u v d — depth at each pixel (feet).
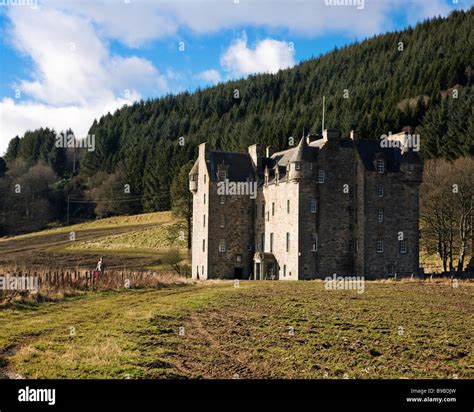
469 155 366.02
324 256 237.86
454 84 532.73
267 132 497.05
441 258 294.46
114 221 509.76
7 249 397.19
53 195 567.18
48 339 92.89
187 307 132.16
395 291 167.94
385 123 464.65
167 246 390.21
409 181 242.37
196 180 284.00
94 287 159.63
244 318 119.55
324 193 239.91
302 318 120.26
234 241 270.05
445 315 126.41
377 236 238.07
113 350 86.33
